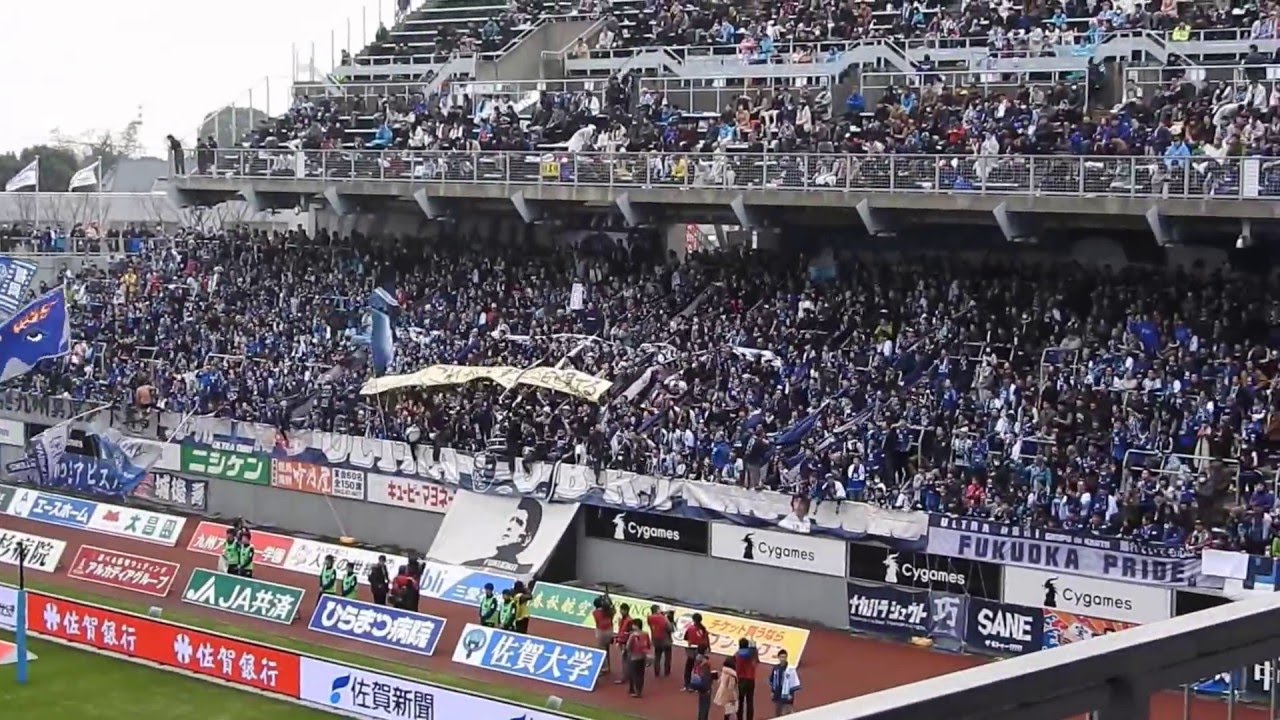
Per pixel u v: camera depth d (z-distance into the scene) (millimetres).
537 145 48312
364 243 53906
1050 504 32469
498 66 56125
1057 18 44812
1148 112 38656
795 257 45781
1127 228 38812
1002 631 31844
